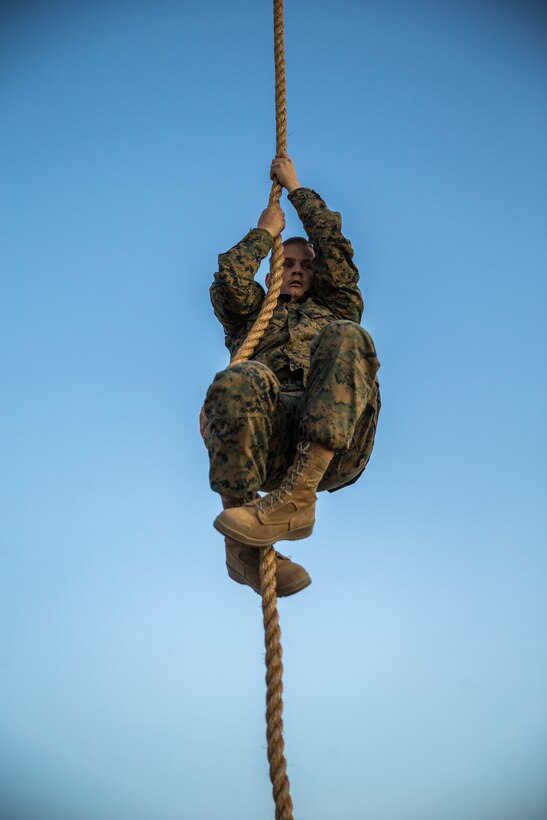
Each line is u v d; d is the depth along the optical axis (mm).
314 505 4270
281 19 5602
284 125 5438
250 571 4605
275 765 3857
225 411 4273
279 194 5340
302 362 4863
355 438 4691
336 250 5094
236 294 4965
